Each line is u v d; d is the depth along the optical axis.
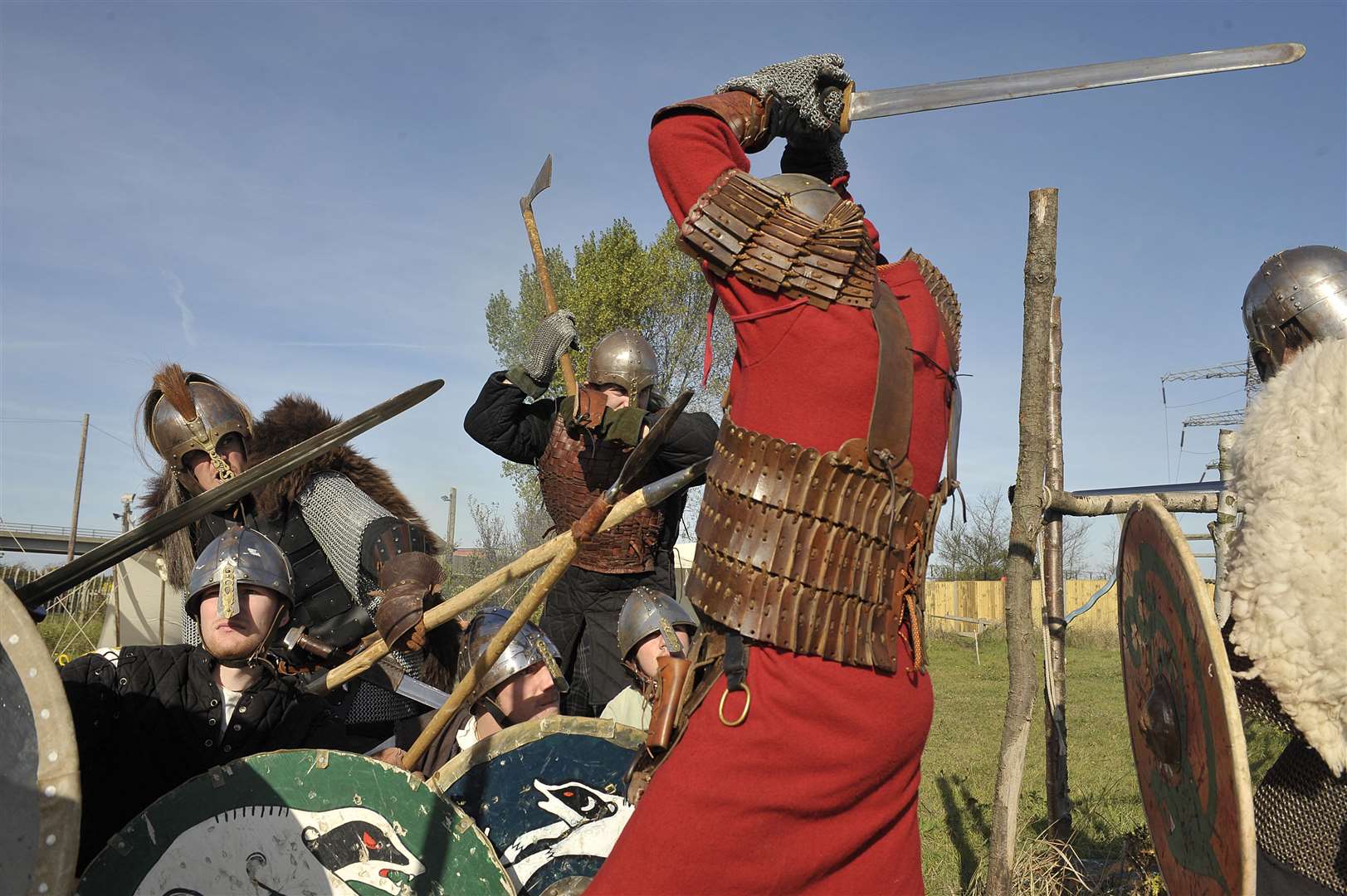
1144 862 3.94
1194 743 2.05
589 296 19.91
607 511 2.04
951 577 34.12
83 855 2.44
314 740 2.82
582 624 3.68
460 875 2.24
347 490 3.34
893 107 1.84
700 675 1.71
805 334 1.63
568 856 2.59
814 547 1.58
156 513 3.87
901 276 1.85
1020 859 4.04
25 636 1.77
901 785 1.68
